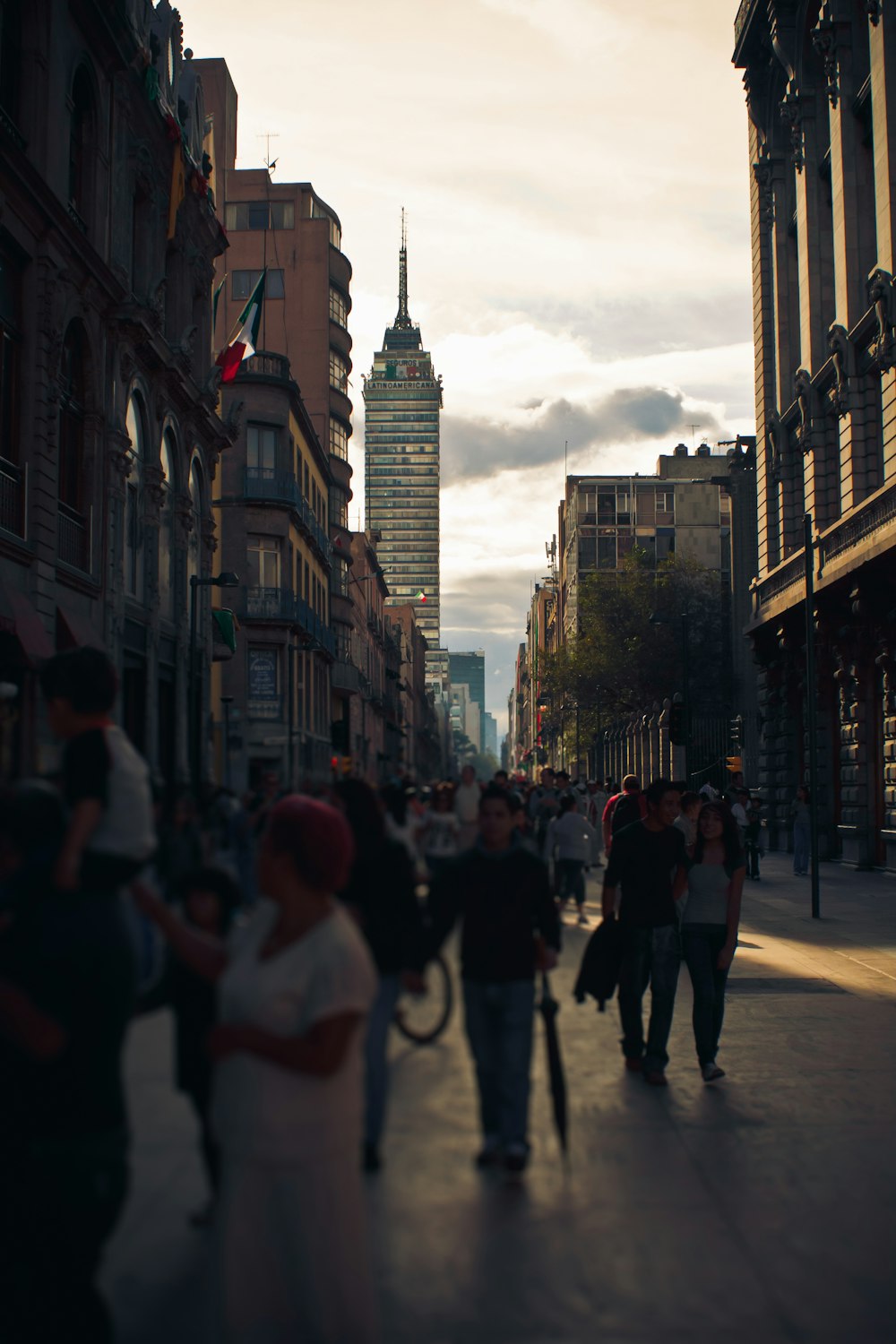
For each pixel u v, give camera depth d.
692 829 11.63
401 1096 4.25
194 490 29.44
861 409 30.23
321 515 55.47
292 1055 3.04
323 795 4.93
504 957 5.39
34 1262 3.02
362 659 75.12
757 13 37.28
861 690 29.67
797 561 34.28
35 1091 3.03
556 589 141.00
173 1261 3.11
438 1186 3.96
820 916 18.83
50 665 3.33
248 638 39.69
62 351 20.16
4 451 18.06
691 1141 5.86
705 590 64.69
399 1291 3.58
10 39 18.39
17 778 3.44
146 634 24.36
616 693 63.97
